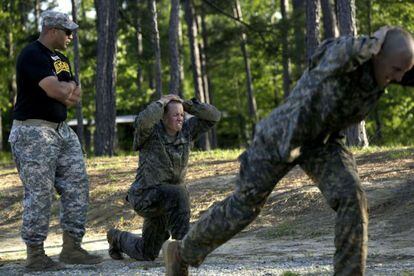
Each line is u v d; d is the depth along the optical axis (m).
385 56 6.43
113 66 41.41
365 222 6.75
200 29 81.44
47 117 11.11
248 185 7.02
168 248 7.70
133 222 19.62
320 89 6.57
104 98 40.97
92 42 60.47
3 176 28.56
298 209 17.25
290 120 6.72
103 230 19.25
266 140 6.90
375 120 71.12
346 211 6.73
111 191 22.38
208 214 7.32
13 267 11.73
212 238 7.33
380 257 11.32
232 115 90.69
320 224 15.91
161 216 11.05
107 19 41.16
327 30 36.12
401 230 14.38
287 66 60.91
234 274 9.55
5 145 73.69
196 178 22.81
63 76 11.21
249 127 83.44
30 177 11.05
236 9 66.69
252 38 51.88
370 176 19.05
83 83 68.19
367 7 56.69
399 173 18.86
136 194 10.86
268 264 10.64
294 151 6.77
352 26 28.27
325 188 6.85
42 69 10.90
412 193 16.62
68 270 10.97
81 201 11.62
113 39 41.38
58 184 11.61
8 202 23.62
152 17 46.91
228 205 7.18
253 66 85.94
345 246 6.77
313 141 6.84
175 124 10.58
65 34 11.18
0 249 17.16
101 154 40.81
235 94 89.44
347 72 6.47
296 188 18.62
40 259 11.14
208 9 59.81
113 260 12.02
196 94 57.62
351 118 6.74
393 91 67.62
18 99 11.15
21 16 59.56
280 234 15.49
